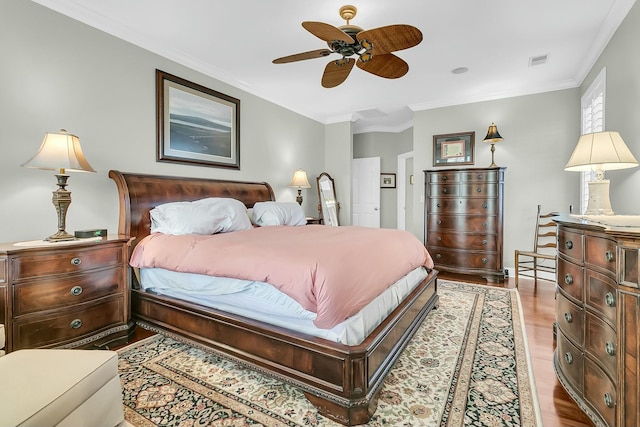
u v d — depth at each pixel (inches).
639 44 87.4
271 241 85.5
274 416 61.0
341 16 96.7
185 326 84.9
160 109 123.2
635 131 89.9
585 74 143.0
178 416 60.7
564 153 160.1
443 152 189.5
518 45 120.3
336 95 179.8
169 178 123.4
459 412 61.5
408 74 148.2
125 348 89.0
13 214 87.0
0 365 42.9
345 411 57.9
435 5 95.2
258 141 172.6
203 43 120.4
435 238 172.7
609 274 50.8
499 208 156.1
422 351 86.6
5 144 85.2
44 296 76.4
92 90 103.2
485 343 91.0
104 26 104.9
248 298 74.7
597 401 54.1
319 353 61.1
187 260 84.5
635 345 45.7
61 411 37.6
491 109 176.6
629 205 94.2
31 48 89.4
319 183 216.7
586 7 96.3
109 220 108.4
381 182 261.6
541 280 161.9
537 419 59.1
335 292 60.4
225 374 75.8
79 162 84.4
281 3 94.9
